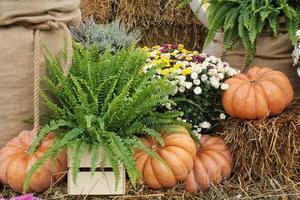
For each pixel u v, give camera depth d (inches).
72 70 117.3
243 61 140.9
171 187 116.0
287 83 126.6
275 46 137.2
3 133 118.0
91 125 110.3
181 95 125.9
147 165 114.3
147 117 117.0
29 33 115.9
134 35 174.6
